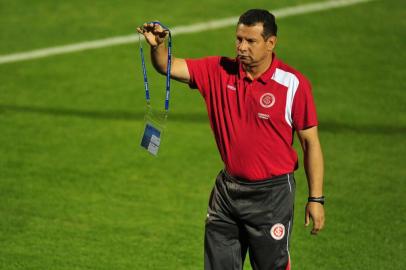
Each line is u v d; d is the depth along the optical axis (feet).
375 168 102.68
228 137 58.70
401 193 95.45
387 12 159.33
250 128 57.77
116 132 112.37
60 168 100.73
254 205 59.36
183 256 79.46
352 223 87.40
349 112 120.47
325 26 152.97
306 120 57.11
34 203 90.79
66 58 139.13
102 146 107.86
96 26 152.66
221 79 58.75
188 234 84.28
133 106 121.49
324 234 84.64
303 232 85.05
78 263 77.20
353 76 133.49
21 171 99.55
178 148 107.65
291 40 147.02
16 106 120.37
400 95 126.62
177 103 122.52
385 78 132.77
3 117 116.37
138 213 89.10
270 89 57.16
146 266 77.15
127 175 99.35
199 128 114.21
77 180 97.45
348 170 101.91
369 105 123.03
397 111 121.08
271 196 59.06
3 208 89.10
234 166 58.95
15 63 137.18
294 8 160.45
